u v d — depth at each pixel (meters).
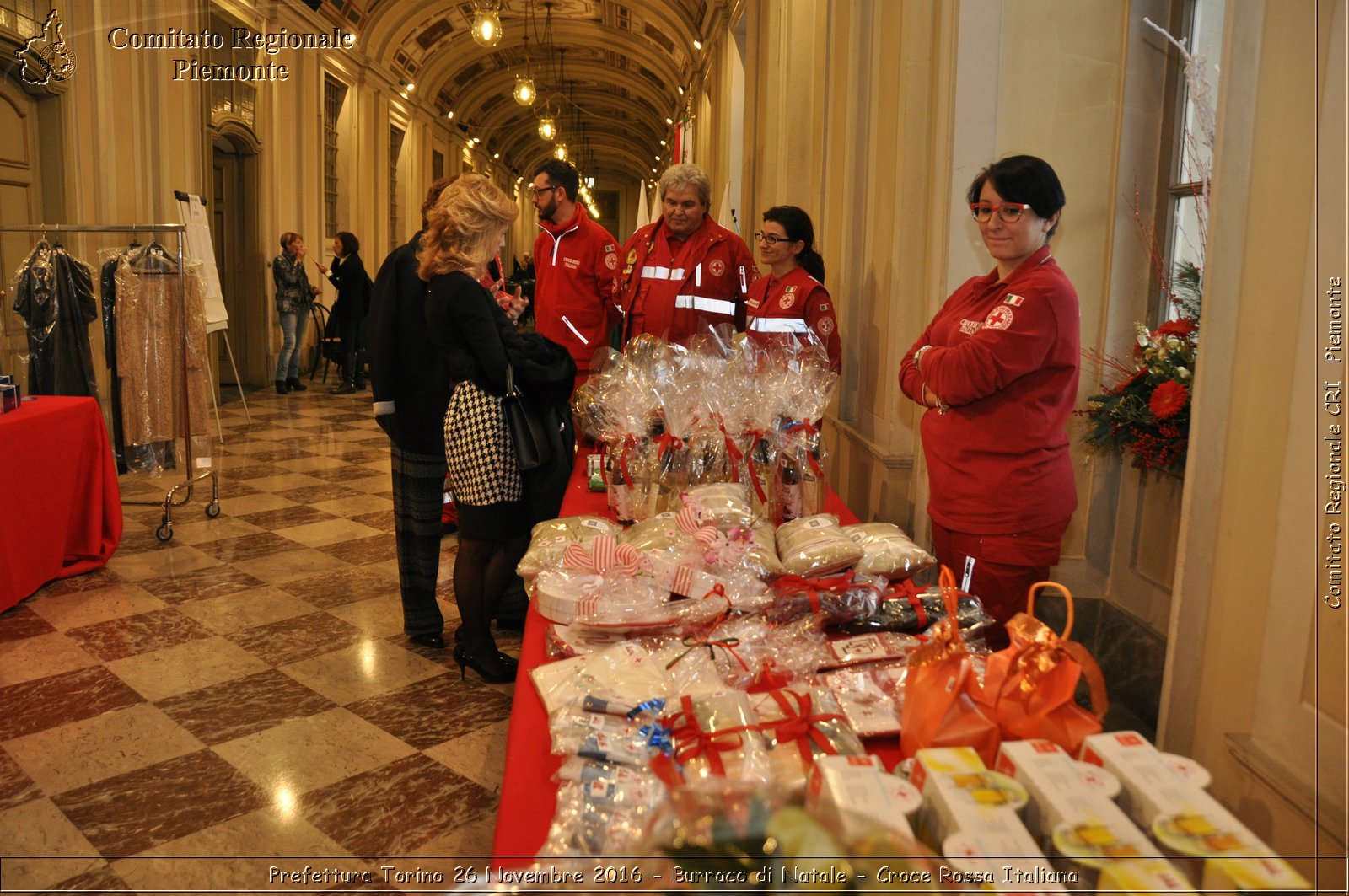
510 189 28.92
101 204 6.72
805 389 2.25
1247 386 1.38
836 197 4.30
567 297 4.01
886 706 1.28
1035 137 2.72
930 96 2.97
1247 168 1.39
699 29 12.77
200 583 3.96
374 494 5.59
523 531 2.88
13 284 4.98
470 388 2.74
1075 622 2.90
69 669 3.08
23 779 2.41
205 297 6.59
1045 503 1.92
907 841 0.74
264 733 2.68
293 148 10.70
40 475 3.71
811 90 5.32
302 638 3.40
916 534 2.98
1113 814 0.85
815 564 1.64
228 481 5.81
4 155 5.95
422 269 2.71
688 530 1.77
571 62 19.55
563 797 1.07
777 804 0.75
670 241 3.71
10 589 3.54
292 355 9.91
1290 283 1.29
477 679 3.08
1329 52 1.22
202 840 2.16
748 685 1.34
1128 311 2.79
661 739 1.14
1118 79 2.70
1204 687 1.47
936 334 2.11
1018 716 1.08
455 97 19.23
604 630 1.49
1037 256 1.89
